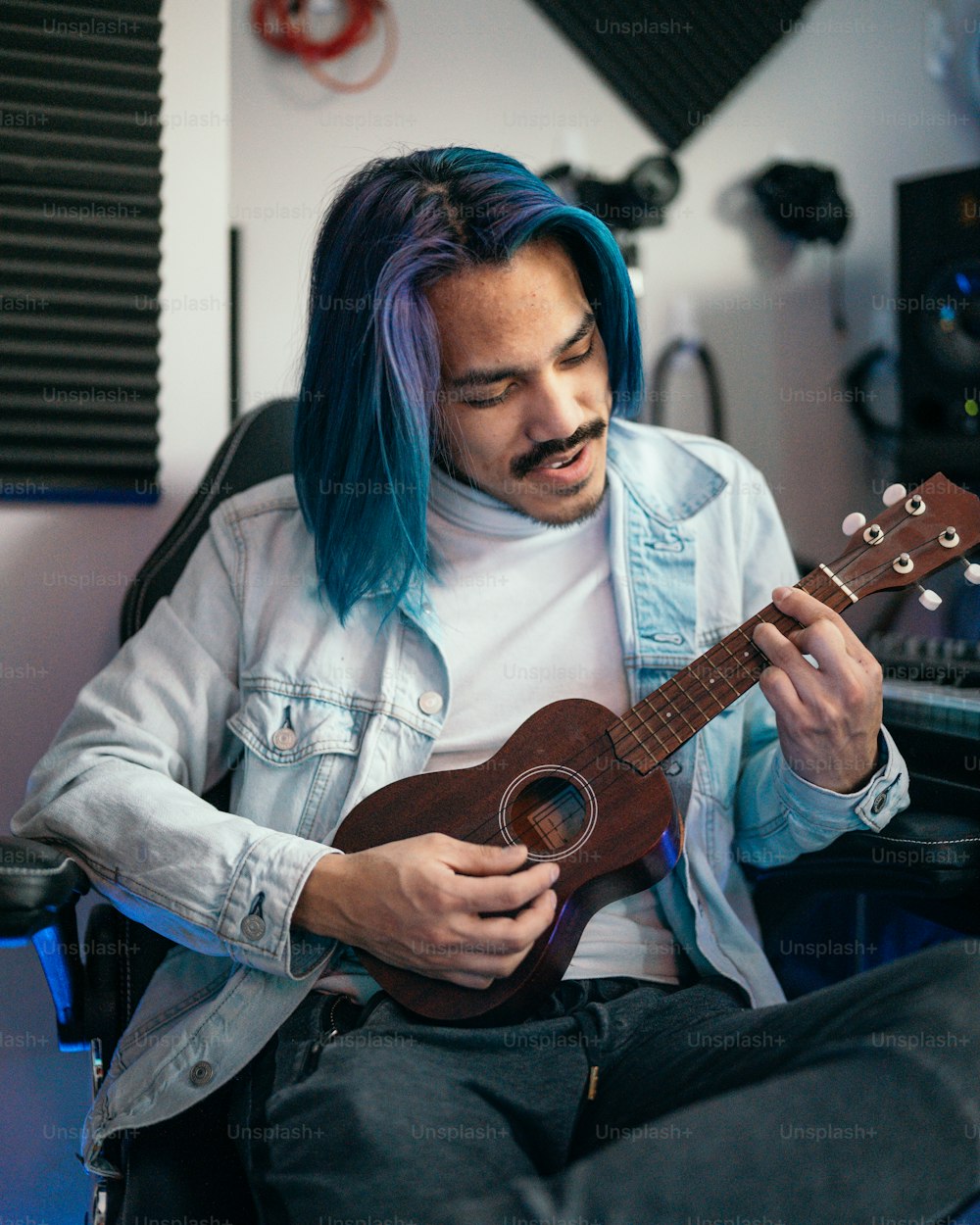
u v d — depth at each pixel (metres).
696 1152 0.87
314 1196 0.96
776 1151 0.87
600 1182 0.86
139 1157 1.16
